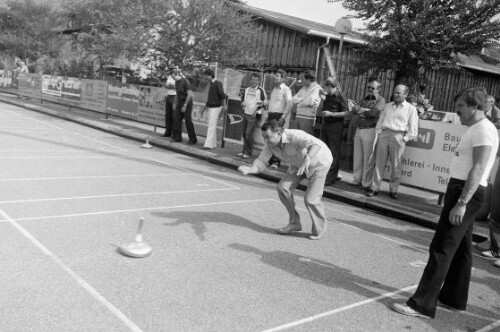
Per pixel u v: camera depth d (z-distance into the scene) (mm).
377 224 6902
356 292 4332
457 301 4156
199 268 4418
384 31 10500
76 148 10469
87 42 21812
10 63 28812
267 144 5574
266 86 13344
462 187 3793
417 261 5414
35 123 14297
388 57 10484
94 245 4680
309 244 5543
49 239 4715
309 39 16672
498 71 18672
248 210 6703
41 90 20219
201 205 6684
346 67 11789
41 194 6332
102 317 3344
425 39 9828
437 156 8047
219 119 12141
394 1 10203
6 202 5805
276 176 9328
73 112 17984
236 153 11422
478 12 9805
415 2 9883
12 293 3539
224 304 3752
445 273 3898
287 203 5738
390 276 4832
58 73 24344
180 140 12477
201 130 12781
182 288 3951
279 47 17828
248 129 10594
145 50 16875
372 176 8469
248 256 4887
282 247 5309
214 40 16875
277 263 4793
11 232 4797
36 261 4156
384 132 8062
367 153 8602
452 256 3883
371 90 8562
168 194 7113
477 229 6898
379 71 11219
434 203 8320
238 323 3477
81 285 3797
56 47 28078
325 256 5191
